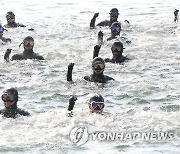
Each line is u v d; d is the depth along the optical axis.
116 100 43.88
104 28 82.06
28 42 59.94
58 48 65.69
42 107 41.88
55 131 34.72
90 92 46.69
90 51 64.19
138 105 42.12
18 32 78.88
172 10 100.88
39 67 56.81
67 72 49.97
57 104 42.81
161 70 54.91
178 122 36.12
